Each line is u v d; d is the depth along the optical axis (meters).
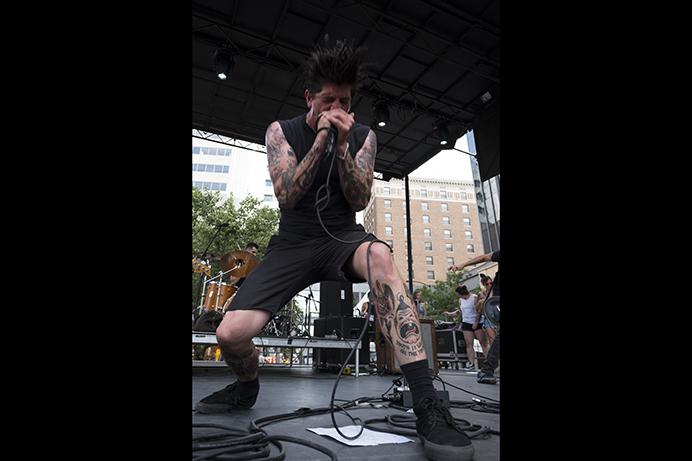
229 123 7.95
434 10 5.36
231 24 5.68
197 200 12.71
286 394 2.45
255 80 6.80
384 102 7.04
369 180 1.51
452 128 8.03
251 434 1.12
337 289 5.61
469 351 6.61
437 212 48.34
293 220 1.48
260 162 40.03
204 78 6.80
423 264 46.38
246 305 1.39
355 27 5.77
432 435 1.03
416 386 1.15
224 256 6.04
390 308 1.25
